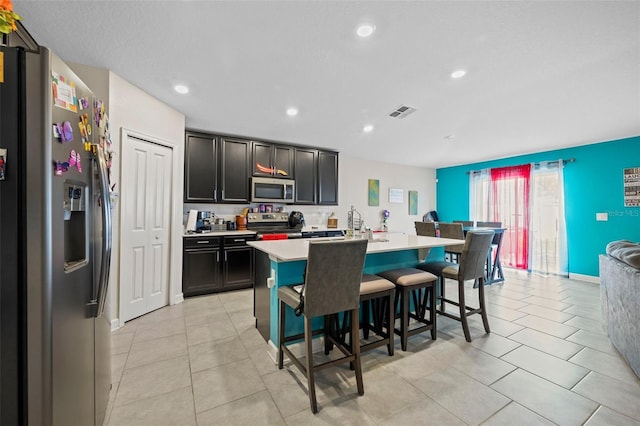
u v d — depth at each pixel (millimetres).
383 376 1851
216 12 1633
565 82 2432
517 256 5301
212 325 2668
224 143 4023
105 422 1438
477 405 1575
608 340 2367
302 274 2154
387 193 6289
